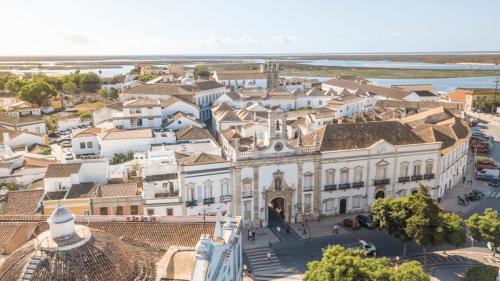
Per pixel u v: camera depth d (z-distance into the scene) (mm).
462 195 94375
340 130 86125
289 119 135375
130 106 116875
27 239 45062
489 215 64062
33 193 67625
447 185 95562
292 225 80938
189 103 139500
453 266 64250
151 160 81625
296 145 84375
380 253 69000
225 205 76938
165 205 71750
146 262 33938
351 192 84438
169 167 77500
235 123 124375
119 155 95938
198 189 74438
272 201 90438
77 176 71938
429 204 62062
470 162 117562
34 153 101562
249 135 107625
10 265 30094
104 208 68375
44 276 28281
